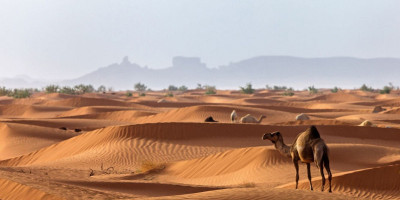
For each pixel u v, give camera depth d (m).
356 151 73.00
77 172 68.44
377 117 155.38
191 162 71.69
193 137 93.88
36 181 38.91
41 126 133.88
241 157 68.06
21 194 33.97
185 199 27.78
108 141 93.12
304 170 63.59
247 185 54.78
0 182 36.91
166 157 85.00
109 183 50.91
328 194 31.16
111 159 84.38
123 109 194.75
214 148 89.50
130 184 50.50
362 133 100.88
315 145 34.34
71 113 194.50
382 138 100.38
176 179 67.31
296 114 164.00
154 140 92.44
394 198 45.62
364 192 47.28
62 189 36.38
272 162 65.38
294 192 30.62
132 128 95.06
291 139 95.62
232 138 94.50
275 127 98.38
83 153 89.88
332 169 65.75
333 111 195.75
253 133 96.31
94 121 153.12
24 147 109.94
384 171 48.88
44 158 95.62
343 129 101.75
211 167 68.25
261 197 28.72
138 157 85.06
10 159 98.44
